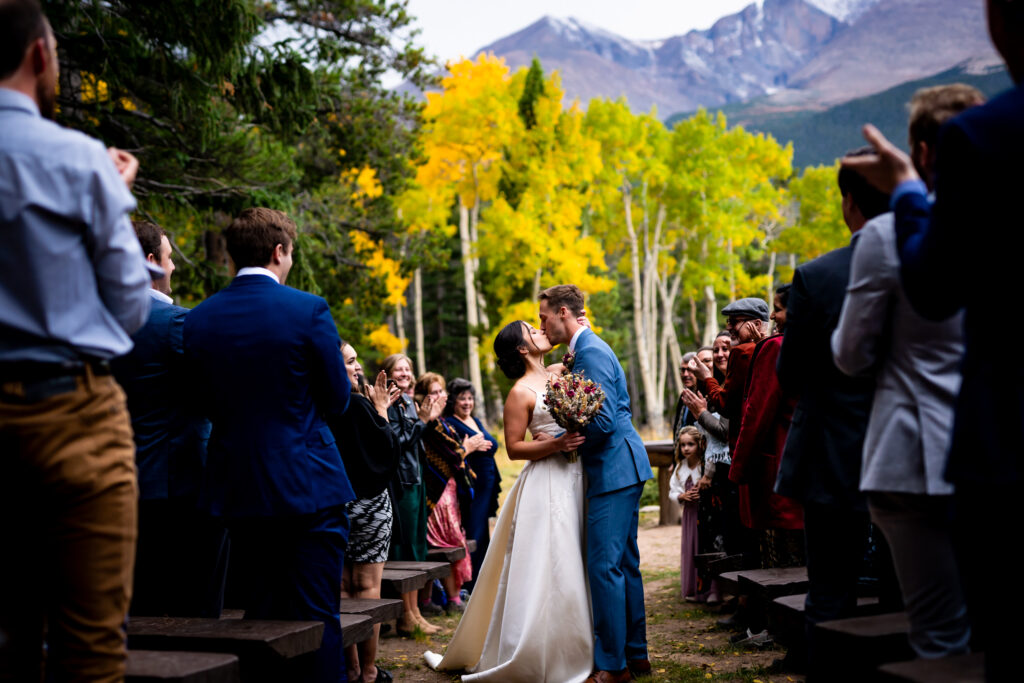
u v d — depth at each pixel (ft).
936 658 7.32
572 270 90.38
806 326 10.32
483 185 98.53
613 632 14.42
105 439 7.06
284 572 11.05
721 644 17.52
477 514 25.31
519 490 15.58
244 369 10.86
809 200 140.15
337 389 11.25
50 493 6.84
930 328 8.16
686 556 23.44
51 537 6.96
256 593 11.09
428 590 22.81
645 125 122.83
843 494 10.00
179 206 36.42
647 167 117.91
